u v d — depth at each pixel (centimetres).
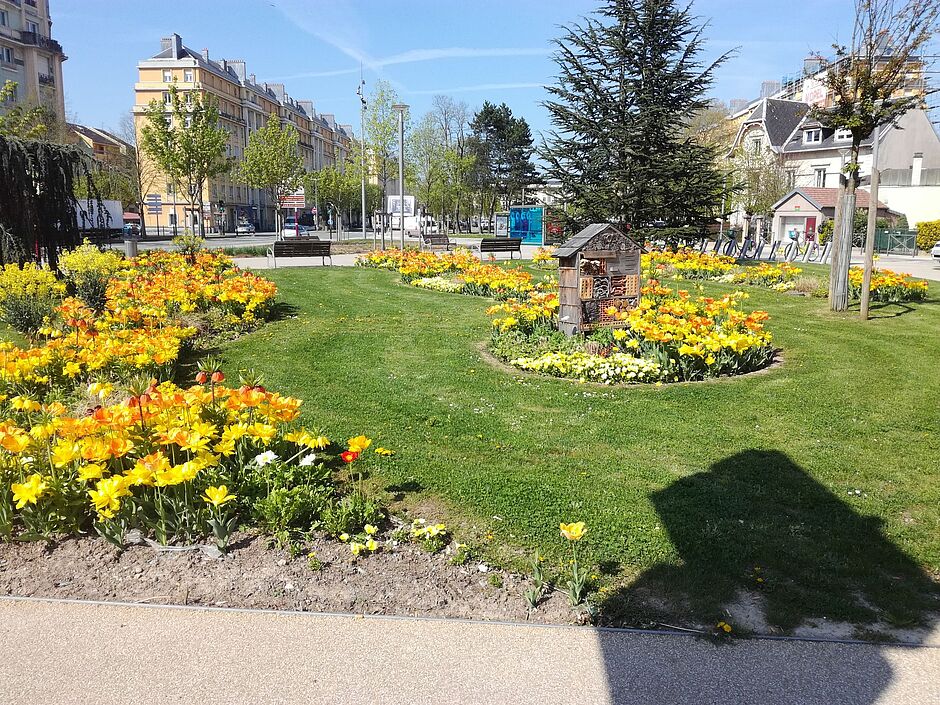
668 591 365
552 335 988
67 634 323
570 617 344
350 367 864
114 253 1630
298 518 426
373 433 604
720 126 6097
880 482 511
